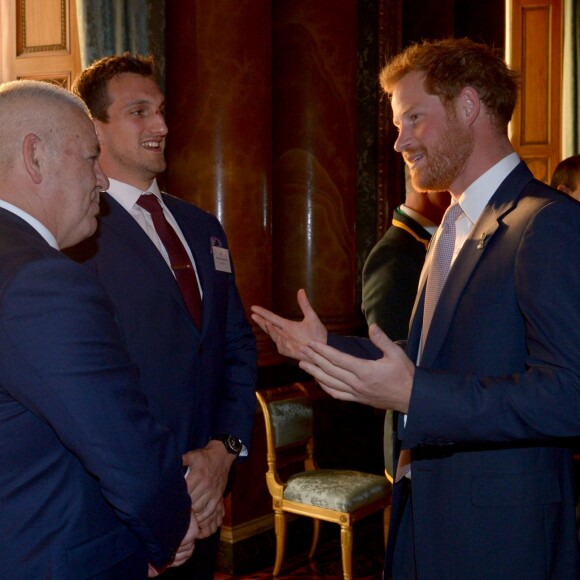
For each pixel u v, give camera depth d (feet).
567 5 17.01
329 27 14.58
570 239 4.70
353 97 14.88
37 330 4.04
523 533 4.95
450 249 5.82
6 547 4.13
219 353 7.22
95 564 4.39
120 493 4.31
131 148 7.04
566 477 5.22
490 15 19.42
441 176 5.55
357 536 14.85
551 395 4.48
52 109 4.67
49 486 4.23
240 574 12.96
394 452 6.01
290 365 14.46
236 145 12.45
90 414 4.12
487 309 5.02
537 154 17.61
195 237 7.52
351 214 14.93
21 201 4.58
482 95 5.38
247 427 7.22
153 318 6.58
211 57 12.32
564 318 4.56
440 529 5.21
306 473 12.88
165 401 6.52
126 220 6.82
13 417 4.14
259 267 12.87
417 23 17.78
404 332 8.93
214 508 6.57
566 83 17.10
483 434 4.61
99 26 11.18
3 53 11.82
